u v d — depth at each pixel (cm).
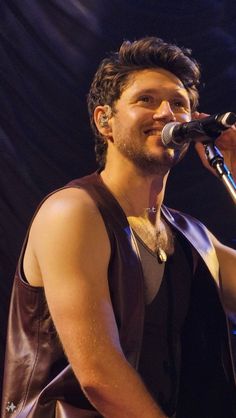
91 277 291
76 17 882
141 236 328
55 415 293
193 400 329
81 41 883
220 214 891
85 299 285
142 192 335
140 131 326
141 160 326
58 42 879
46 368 304
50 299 291
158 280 326
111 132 340
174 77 340
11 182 858
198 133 297
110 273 304
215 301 339
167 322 324
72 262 291
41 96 876
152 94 332
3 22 873
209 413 330
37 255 303
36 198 859
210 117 292
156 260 328
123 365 279
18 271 319
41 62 876
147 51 340
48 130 876
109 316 288
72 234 296
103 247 302
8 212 849
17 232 845
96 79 353
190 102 349
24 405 302
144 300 312
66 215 300
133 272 309
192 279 340
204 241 357
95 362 277
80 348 279
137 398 275
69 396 296
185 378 330
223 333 338
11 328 317
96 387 276
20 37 875
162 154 323
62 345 294
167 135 309
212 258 351
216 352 336
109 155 340
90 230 300
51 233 298
